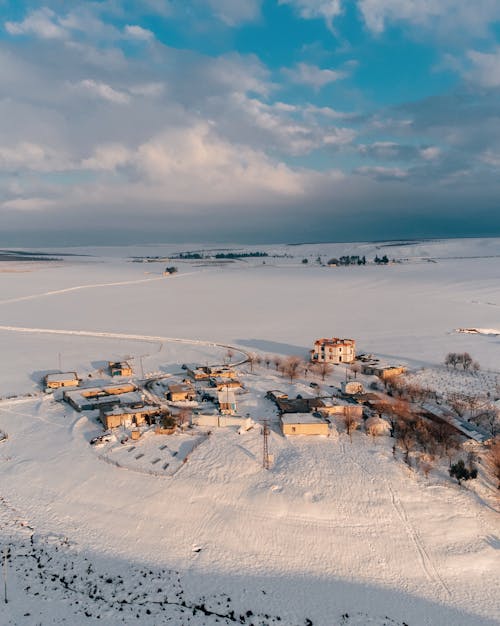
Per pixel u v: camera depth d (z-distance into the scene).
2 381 124.31
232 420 89.19
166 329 199.38
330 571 56.94
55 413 99.44
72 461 77.88
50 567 56.19
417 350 159.75
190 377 127.94
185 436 85.38
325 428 85.25
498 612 52.59
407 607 52.66
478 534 63.09
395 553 59.56
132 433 84.06
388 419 94.31
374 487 69.81
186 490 69.25
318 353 145.75
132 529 62.75
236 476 72.38
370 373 132.75
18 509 66.69
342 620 50.62
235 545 60.31
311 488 69.31
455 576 57.03
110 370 134.38
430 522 64.25
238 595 53.31
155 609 50.97
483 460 78.75
